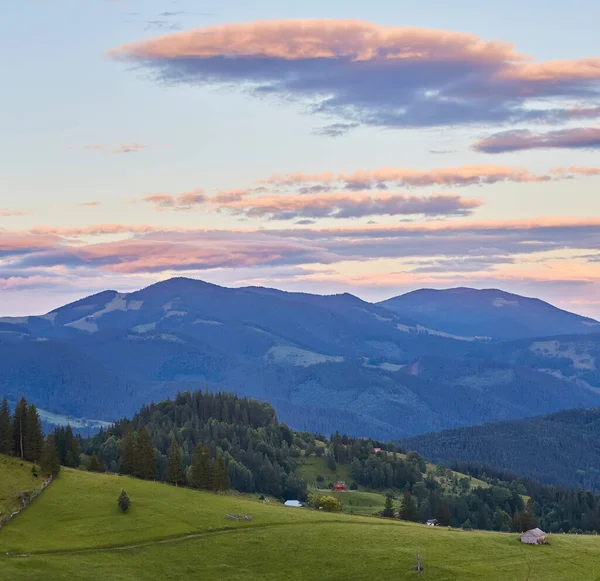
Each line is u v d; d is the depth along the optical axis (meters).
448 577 152.50
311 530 177.00
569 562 161.25
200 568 155.25
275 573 154.75
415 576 153.38
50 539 160.88
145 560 156.00
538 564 159.62
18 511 172.88
